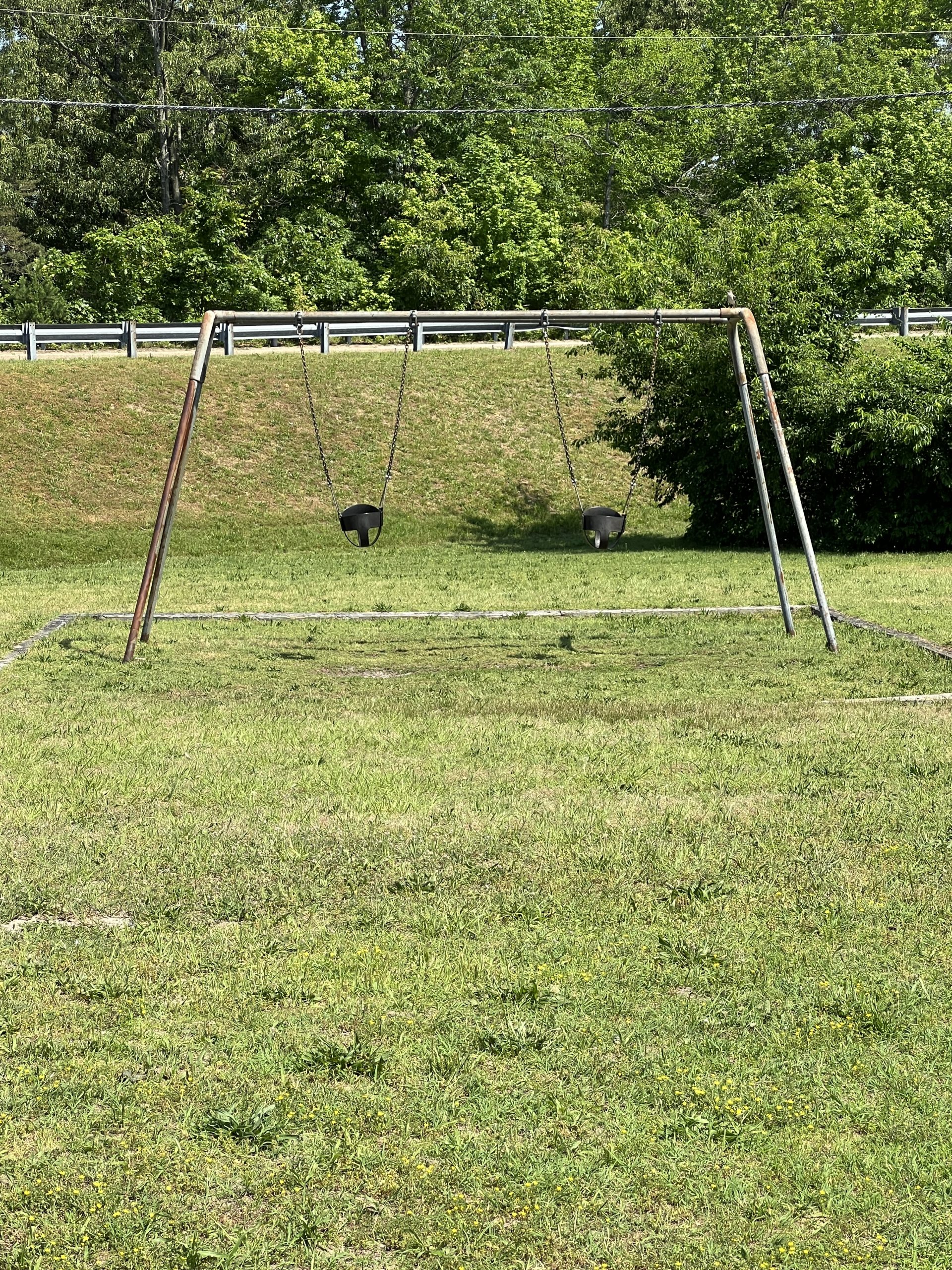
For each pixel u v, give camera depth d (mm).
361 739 9430
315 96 45906
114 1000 5273
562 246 39938
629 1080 4656
